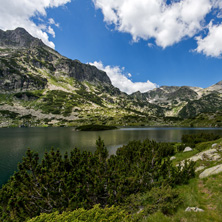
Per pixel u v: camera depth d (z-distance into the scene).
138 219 8.55
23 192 11.79
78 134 117.06
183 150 36.28
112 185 12.42
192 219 7.89
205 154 21.38
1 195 11.41
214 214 8.06
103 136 101.94
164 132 130.88
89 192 11.94
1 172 33.25
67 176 12.75
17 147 60.84
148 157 17.16
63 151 52.56
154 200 10.46
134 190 12.77
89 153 17.59
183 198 10.67
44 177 12.20
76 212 7.66
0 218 10.30
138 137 95.00
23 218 10.53
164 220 8.26
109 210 7.94
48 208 11.26
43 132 135.88
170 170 15.15
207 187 12.06
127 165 16.67
